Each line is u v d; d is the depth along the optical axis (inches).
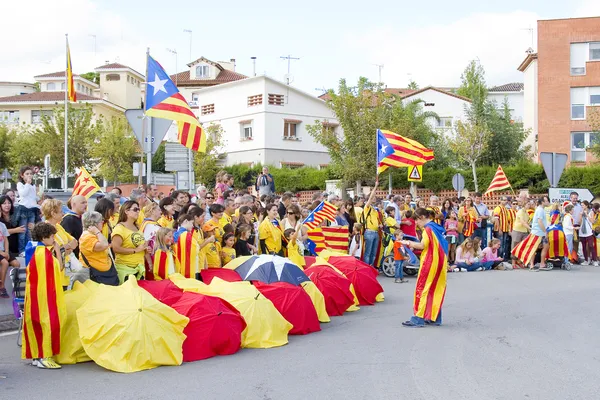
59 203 357.1
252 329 366.6
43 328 314.7
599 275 716.7
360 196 789.9
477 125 1658.5
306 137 2119.8
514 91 2469.2
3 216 501.0
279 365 323.0
